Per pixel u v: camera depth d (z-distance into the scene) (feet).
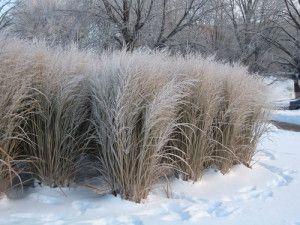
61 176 17.93
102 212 16.16
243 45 99.14
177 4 67.87
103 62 19.66
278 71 109.81
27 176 18.02
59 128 17.76
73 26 61.36
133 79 17.58
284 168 26.66
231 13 103.45
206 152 22.13
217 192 20.49
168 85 18.51
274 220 17.01
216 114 22.91
